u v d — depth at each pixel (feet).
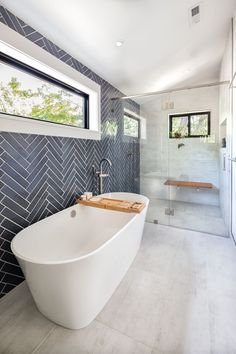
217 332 4.01
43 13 5.08
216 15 6.38
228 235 8.66
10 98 5.68
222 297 4.98
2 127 4.90
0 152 4.91
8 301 4.90
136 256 6.97
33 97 6.38
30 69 6.08
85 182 8.41
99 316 4.43
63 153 7.07
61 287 3.68
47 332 4.04
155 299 4.93
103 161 9.59
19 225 5.46
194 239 8.34
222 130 10.03
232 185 8.10
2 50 5.19
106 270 4.49
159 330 4.07
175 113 11.81
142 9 5.34
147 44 7.09
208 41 7.84
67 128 7.14
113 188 10.68
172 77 10.51
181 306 4.70
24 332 4.04
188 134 11.72
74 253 6.57
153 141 12.60
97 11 5.18
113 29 6.02
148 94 10.23
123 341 3.84
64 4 4.82
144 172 13.05
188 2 5.43
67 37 6.17
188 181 12.07
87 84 8.11
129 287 5.37
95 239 7.59
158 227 9.67
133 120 12.34
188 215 10.86
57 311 4.03
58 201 6.91
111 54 7.43
